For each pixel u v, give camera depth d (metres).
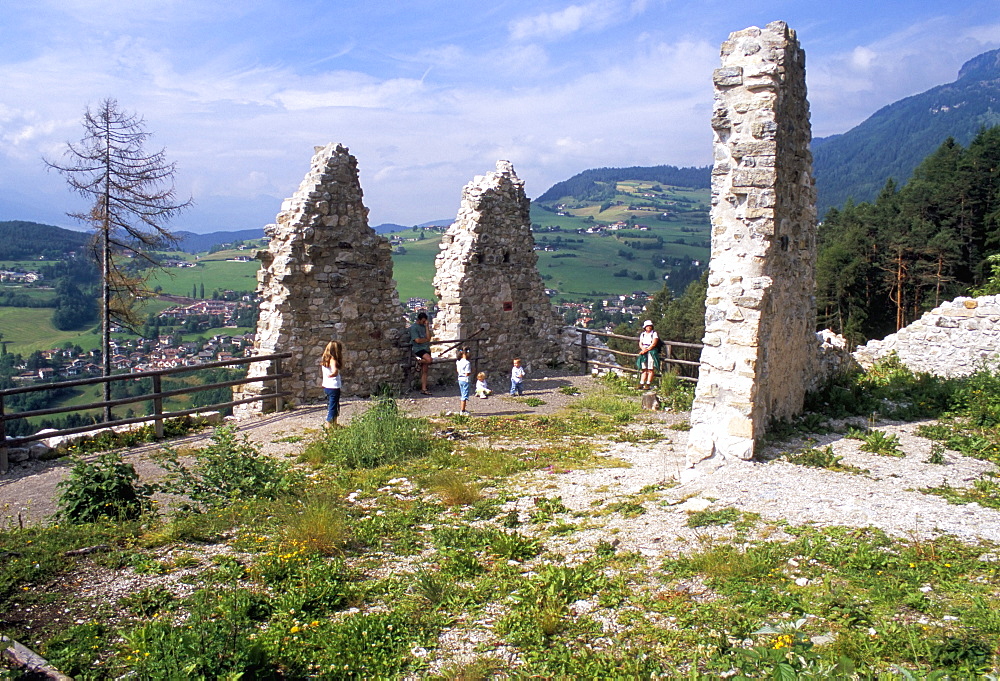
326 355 11.74
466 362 13.01
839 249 39.91
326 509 6.95
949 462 7.99
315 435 11.25
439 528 6.89
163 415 11.38
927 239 38.16
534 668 4.20
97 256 19.25
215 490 8.04
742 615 4.57
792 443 8.79
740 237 8.41
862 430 9.48
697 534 6.13
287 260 13.31
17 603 5.30
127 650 4.52
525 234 17.88
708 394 8.37
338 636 4.65
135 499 7.74
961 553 5.20
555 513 7.20
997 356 14.88
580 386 16.17
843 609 4.48
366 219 14.73
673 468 8.65
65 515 7.44
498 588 5.39
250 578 5.71
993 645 3.89
